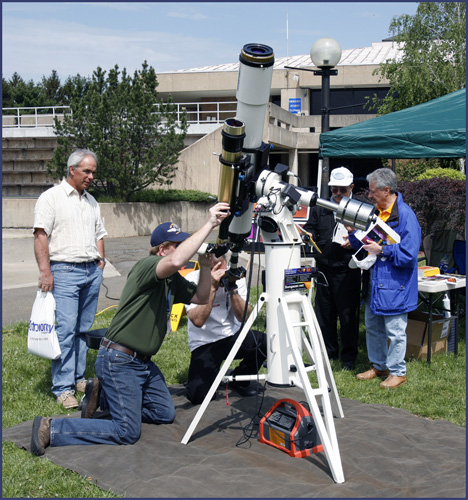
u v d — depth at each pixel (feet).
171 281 12.74
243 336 12.35
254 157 12.03
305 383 11.40
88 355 19.99
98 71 63.67
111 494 10.30
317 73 26.66
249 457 11.69
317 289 18.76
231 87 97.66
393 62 73.67
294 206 12.19
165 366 18.57
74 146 61.77
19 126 86.38
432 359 19.27
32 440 11.94
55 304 15.24
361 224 12.30
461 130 18.15
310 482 10.71
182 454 11.89
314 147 84.99
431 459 11.73
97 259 16.17
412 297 16.25
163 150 61.52
